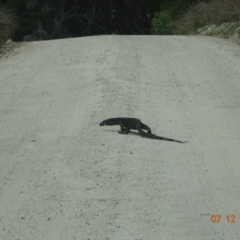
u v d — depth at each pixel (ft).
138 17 217.15
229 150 52.65
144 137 56.29
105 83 75.05
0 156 52.26
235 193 43.50
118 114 62.64
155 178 46.21
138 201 42.01
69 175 47.03
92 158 50.57
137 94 70.28
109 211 40.37
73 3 208.85
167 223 38.63
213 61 89.40
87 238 36.52
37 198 42.86
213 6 134.92
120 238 36.52
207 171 47.80
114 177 46.34
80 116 62.44
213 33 124.88
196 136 56.39
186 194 43.27
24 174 47.67
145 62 87.51
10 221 39.19
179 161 49.90
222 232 37.27
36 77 81.30
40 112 65.05
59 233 37.24
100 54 92.79
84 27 215.72
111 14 216.95
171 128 58.59
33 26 170.19
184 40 112.16
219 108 65.62
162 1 191.72
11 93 74.02
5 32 120.37
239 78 79.05
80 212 40.29
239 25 119.44
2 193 44.11
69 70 83.46
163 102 67.51
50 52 98.32
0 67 89.40
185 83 76.02
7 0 173.47
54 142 55.06
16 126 60.80
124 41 106.52
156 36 119.03
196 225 38.29
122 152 51.90
